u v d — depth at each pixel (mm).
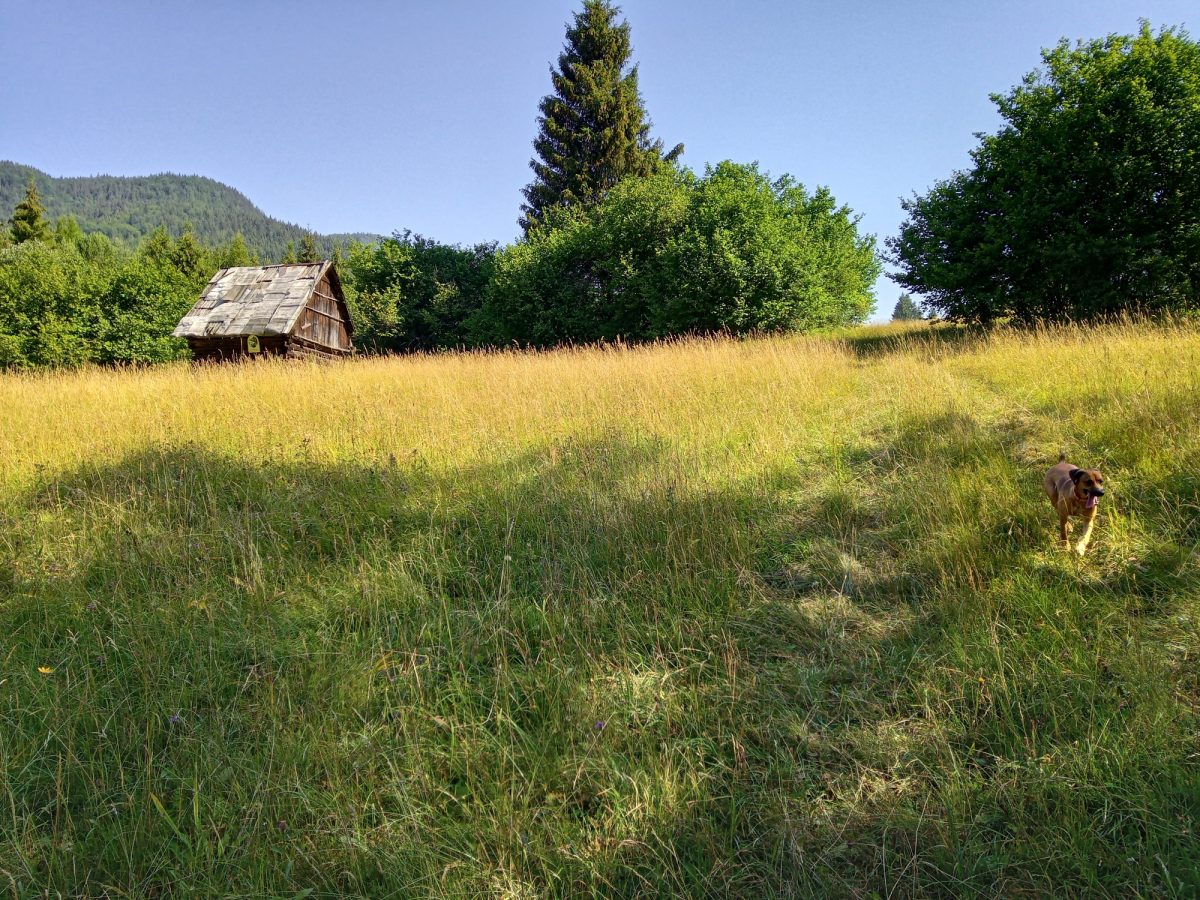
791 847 2285
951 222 15000
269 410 8281
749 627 3549
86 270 26016
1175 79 12383
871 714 2924
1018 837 2279
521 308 26406
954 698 2939
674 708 2949
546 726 2867
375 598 3762
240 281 21859
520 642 3441
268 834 2322
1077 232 12781
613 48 35938
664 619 3607
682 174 27625
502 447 6375
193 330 19688
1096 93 12859
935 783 2555
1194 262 12438
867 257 32656
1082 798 2383
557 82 35688
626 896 2180
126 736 2805
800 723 2865
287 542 4512
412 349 32844
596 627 3535
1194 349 7184
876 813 2436
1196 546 3670
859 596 3852
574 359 12633
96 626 3545
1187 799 2318
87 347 23953
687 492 4832
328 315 22906
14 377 12375
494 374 10953
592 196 34312
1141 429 4992
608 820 2424
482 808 2453
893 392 8281
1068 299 13602
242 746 2785
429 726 2863
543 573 4035
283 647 3402
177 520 4879
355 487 5387
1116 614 3281
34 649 3373
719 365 10562
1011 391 7477
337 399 8852
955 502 4445
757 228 20047
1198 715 2652
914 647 3299
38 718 2875
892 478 5363
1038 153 13312
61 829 2404
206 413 8164
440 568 4137
